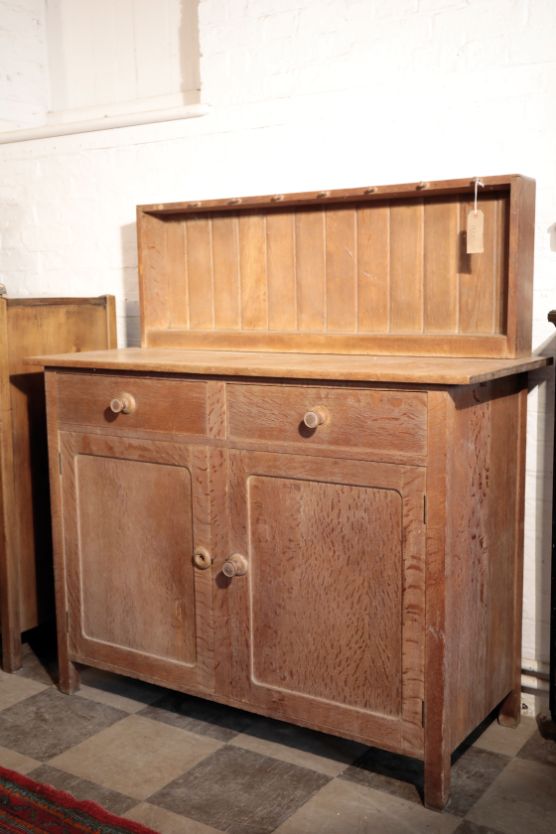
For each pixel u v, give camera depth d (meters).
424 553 1.96
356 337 2.52
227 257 2.77
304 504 2.12
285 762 2.22
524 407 2.33
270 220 2.67
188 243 2.83
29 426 2.81
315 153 2.70
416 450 1.94
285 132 2.75
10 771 2.15
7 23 3.34
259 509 2.20
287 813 2.00
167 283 2.89
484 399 2.10
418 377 1.89
